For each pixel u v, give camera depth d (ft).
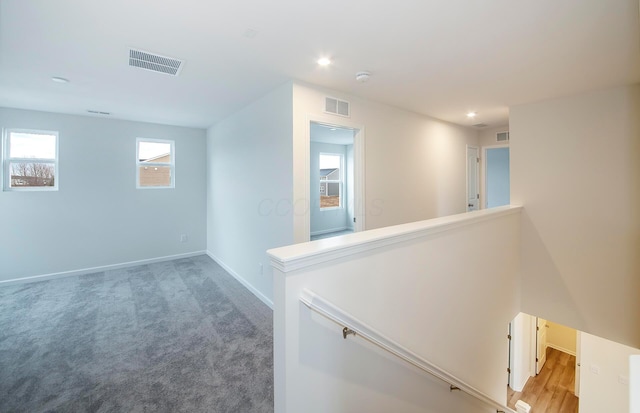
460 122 15.92
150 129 16.69
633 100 9.74
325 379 4.37
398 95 11.20
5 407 6.15
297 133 9.70
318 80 9.66
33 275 13.88
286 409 3.92
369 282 5.12
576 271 10.97
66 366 7.58
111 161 15.61
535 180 11.85
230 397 6.56
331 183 27.07
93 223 15.25
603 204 10.37
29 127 13.53
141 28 6.52
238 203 13.91
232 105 12.77
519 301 12.06
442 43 7.16
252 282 12.62
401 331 5.87
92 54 7.79
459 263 7.70
